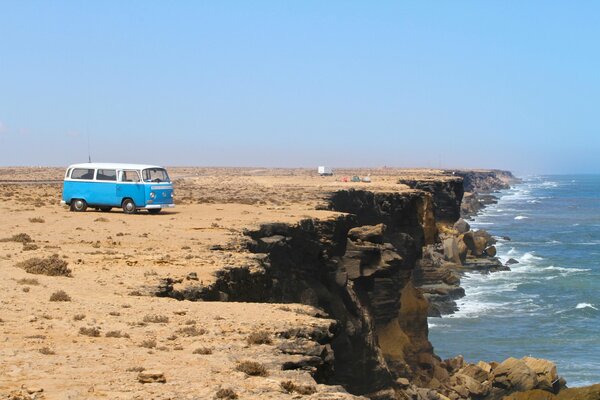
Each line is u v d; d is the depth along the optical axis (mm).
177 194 83062
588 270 111750
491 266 110750
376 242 54938
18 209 51469
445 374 61094
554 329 74750
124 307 20188
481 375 58531
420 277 91750
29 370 13469
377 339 55094
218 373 13820
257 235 39750
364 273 52688
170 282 24078
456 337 72312
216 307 21125
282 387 13055
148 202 49125
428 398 54812
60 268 25312
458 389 56969
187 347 15930
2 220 43438
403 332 61844
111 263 27766
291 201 67312
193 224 41812
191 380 13211
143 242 34000
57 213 48969
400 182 109000
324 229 46969
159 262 27984
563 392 54281
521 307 85250
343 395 12719
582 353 66000
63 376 13141
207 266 27438
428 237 77250
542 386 56000
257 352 15797
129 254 30000
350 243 53219
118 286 23250
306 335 18281
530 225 184500
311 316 21219
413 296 66375
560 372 60469
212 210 54312
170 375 13523
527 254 129375
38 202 58594
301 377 14164
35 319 17953
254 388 12867
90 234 36812
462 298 90125
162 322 18469
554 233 166000
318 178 153375
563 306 85312
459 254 110188
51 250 30594
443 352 67438
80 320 18234
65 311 19219
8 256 28203
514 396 53844
